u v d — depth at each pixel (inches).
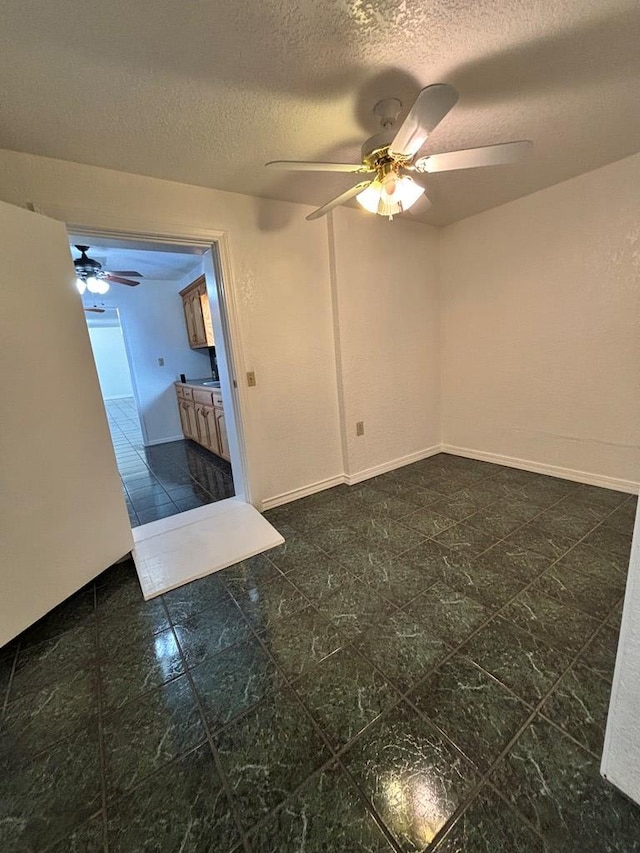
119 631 64.2
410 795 37.9
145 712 48.9
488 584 69.3
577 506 96.6
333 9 43.9
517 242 112.6
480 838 34.4
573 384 108.2
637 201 88.7
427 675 51.5
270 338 102.1
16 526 60.8
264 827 36.4
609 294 97.1
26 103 55.7
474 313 128.4
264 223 96.8
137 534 96.1
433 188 99.2
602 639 55.6
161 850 35.2
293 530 94.1
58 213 72.6
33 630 65.4
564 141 78.7
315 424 114.6
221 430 152.7
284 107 60.9
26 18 41.8
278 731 45.3
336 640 58.8
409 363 131.7
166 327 199.8
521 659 53.0
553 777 38.5
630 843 33.3
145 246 90.4
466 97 62.2
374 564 77.9
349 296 112.5
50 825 37.6
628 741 35.2
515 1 44.6
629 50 53.1
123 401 390.3
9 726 48.1
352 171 62.6
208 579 76.7
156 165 76.3
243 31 46.0
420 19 46.1
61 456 68.6
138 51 47.8
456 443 144.2
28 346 63.2
